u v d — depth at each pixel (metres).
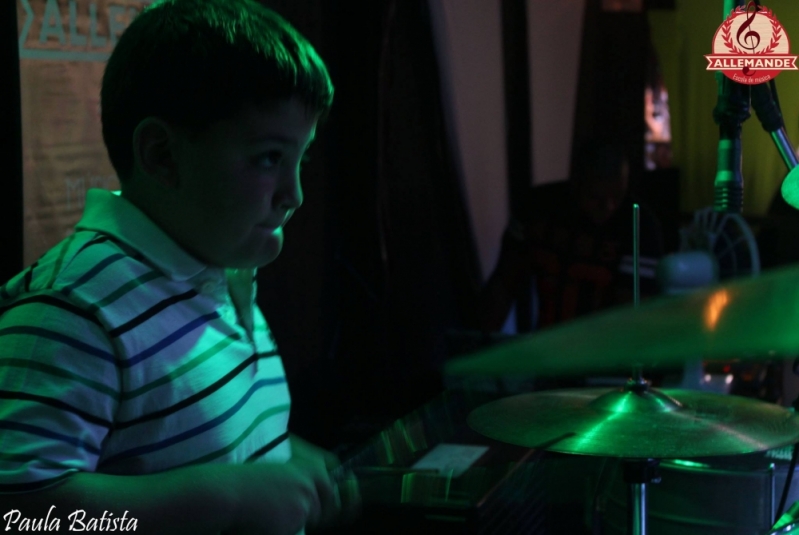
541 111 3.40
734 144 1.10
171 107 0.76
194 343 0.80
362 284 2.83
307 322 2.68
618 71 3.45
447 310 3.15
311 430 2.66
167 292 0.79
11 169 1.50
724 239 2.50
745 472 1.35
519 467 1.64
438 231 3.08
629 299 2.87
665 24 3.39
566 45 3.40
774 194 3.09
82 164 1.67
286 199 0.81
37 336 0.69
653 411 1.15
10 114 1.49
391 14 2.71
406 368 2.94
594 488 1.71
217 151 0.76
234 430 0.83
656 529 1.44
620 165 2.87
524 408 1.21
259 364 0.91
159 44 0.77
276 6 2.40
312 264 2.69
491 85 3.18
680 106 3.42
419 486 1.48
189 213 0.79
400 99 2.86
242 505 0.75
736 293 1.35
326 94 0.82
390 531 1.47
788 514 1.02
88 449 0.70
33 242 1.56
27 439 0.66
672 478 1.41
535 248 3.00
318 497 0.84
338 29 2.74
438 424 1.90
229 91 0.75
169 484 0.72
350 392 2.88
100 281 0.74
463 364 1.75
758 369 2.10
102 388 0.71
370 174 2.76
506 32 3.20
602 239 2.91
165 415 0.77
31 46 1.52
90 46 1.67
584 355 1.26
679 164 3.46
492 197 3.24
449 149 3.02
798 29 2.90
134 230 0.79
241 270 0.91
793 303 1.32
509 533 1.59
